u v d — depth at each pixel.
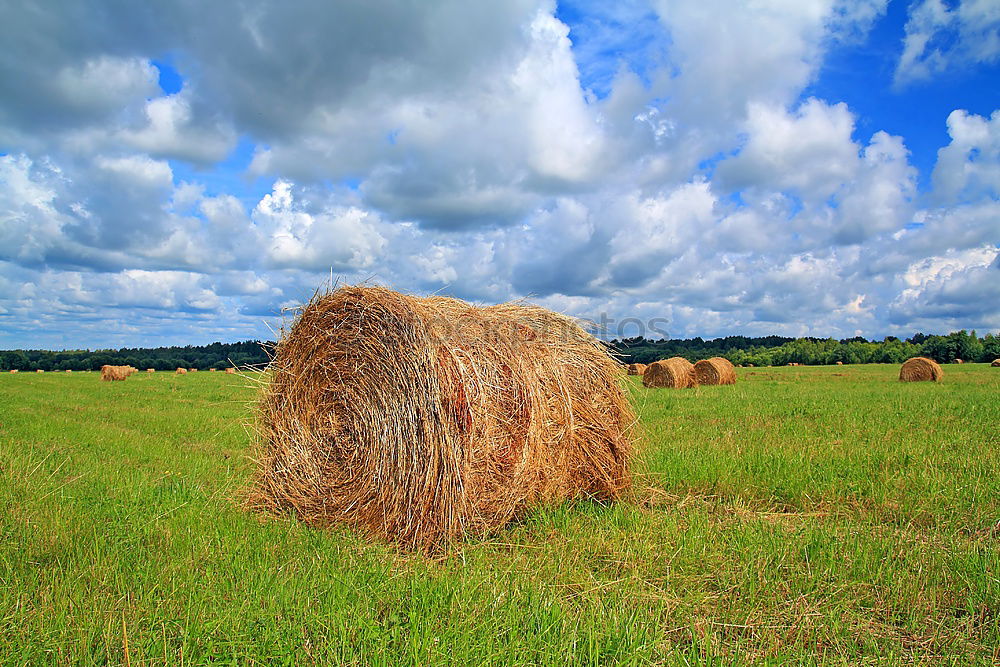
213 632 3.51
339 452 6.35
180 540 5.13
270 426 7.01
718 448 9.01
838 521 5.89
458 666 3.20
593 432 6.74
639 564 4.69
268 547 5.05
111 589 4.25
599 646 3.38
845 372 42.88
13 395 24.08
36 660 3.30
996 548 4.84
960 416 12.61
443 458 5.52
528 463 6.03
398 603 3.94
